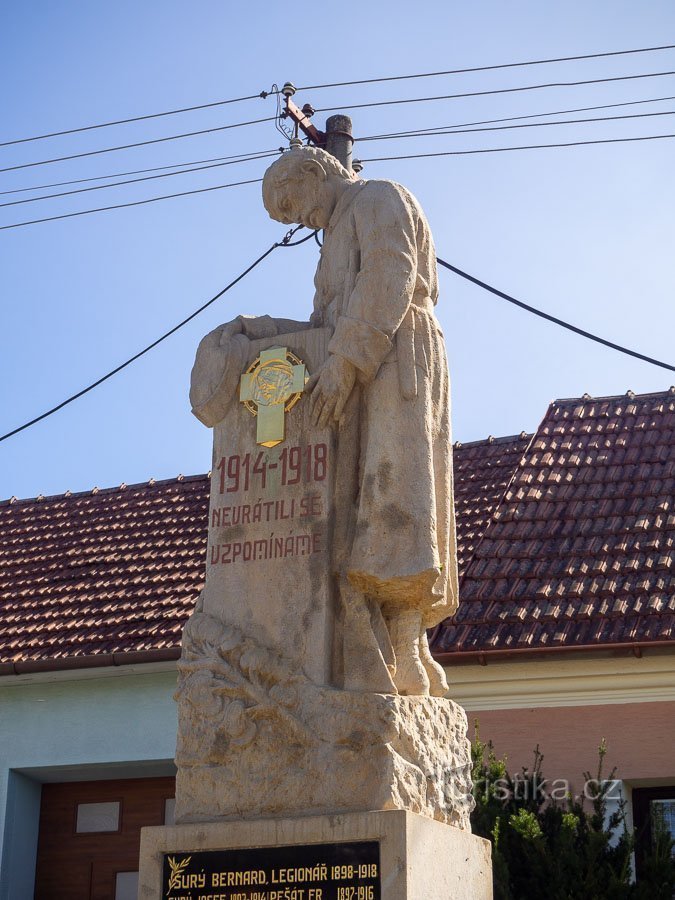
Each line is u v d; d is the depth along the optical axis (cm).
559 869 894
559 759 1160
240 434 717
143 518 1583
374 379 695
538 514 1344
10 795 1309
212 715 665
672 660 1154
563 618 1190
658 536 1269
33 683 1334
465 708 1198
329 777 634
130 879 1304
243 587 689
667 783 1155
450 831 643
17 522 1652
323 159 756
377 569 662
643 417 1470
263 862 618
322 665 659
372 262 700
